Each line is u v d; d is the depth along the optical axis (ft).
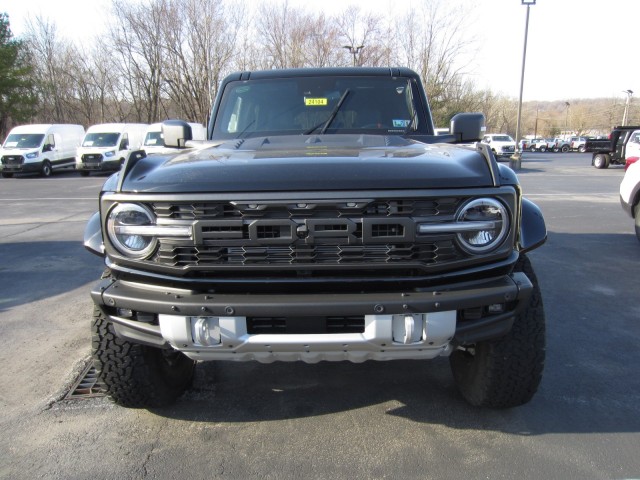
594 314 15.21
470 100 134.10
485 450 8.76
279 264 7.35
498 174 7.72
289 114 13.17
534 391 9.19
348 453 8.76
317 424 9.65
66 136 85.81
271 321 7.58
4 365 12.24
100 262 22.34
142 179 7.75
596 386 10.91
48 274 20.40
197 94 144.77
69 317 15.43
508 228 7.68
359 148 9.48
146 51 147.74
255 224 7.25
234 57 142.00
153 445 9.06
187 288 7.63
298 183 7.27
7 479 8.16
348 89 13.34
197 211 7.36
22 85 128.26
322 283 7.45
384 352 7.72
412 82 13.51
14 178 76.13
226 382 11.37
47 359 12.54
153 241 7.59
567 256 22.38
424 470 8.28
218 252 7.40
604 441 8.98
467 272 7.64
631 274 19.49
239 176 7.45
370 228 7.24
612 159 85.92
